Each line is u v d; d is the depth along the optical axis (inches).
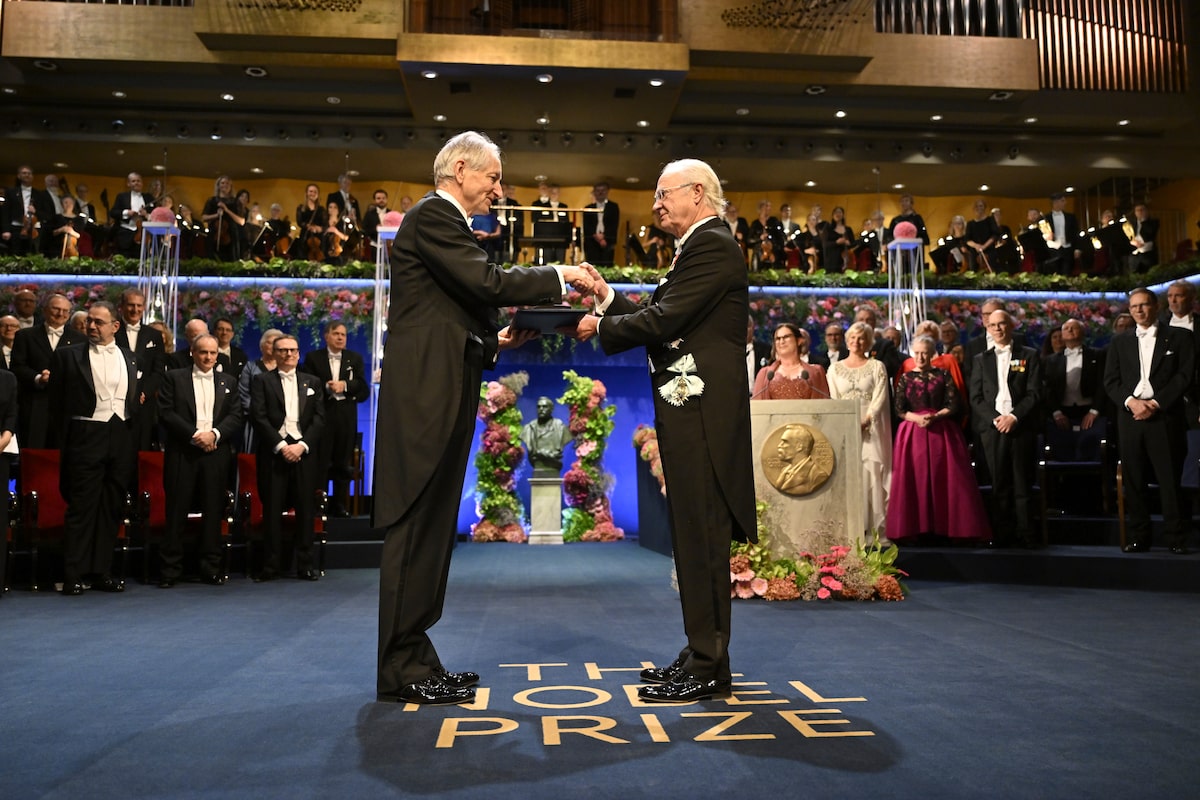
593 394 434.3
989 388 261.6
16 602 209.9
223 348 325.7
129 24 448.5
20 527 236.5
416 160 529.0
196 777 80.2
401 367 111.5
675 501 114.6
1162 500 241.3
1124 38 513.0
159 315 401.4
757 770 81.2
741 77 474.9
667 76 449.7
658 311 112.9
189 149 507.2
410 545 110.4
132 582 252.5
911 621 173.9
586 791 75.7
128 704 108.8
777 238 477.4
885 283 458.9
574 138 520.1
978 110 506.0
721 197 122.1
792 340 237.9
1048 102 508.7
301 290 424.5
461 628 166.6
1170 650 142.4
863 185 577.3
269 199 562.3
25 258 407.5
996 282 463.5
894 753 86.5
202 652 145.1
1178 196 575.5
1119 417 246.1
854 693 112.0
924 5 492.1
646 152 522.3
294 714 103.1
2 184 546.6
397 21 442.3
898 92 493.7
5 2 445.4
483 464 428.1
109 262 410.6
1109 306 466.9
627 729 94.9
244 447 301.0
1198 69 515.8
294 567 281.1
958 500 254.2
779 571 208.7
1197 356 258.4
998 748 88.3
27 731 96.6
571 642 150.8
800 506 214.7
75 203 442.3
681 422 114.2
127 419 236.5
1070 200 601.0
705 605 111.9
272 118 495.5
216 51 451.8
